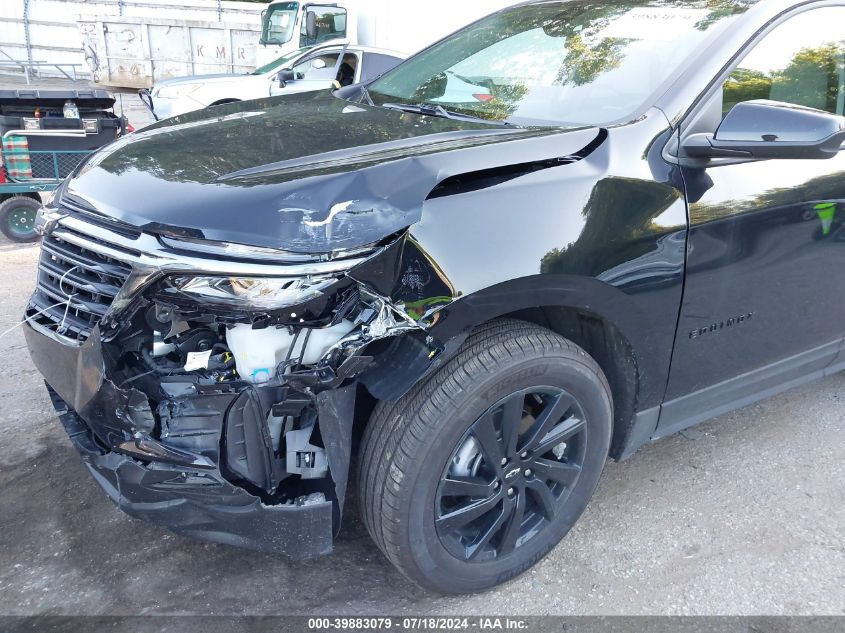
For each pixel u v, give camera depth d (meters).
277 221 1.70
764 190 2.35
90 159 2.40
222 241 1.69
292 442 1.87
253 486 1.85
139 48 15.93
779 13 2.51
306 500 1.87
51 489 2.72
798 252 2.52
